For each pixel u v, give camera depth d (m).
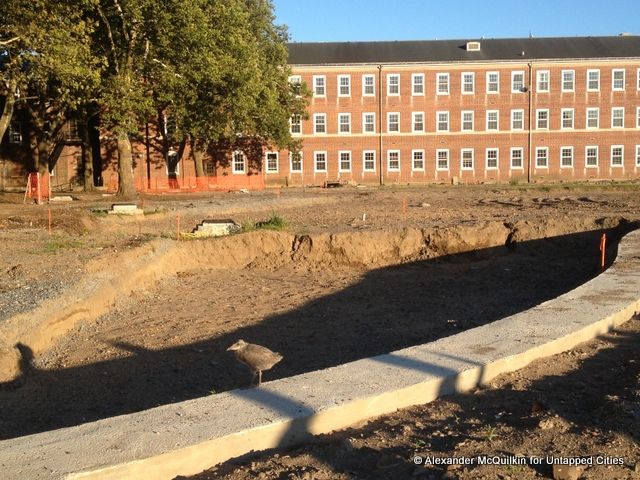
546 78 62.97
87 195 45.69
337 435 6.12
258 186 61.06
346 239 23.09
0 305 12.58
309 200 39.03
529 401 6.93
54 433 5.73
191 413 6.13
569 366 8.21
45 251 18.77
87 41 28.98
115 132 37.25
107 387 10.26
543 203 36.19
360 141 63.72
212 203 36.28
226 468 5.41
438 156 63.84
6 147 58.16
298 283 19.56
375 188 56.66
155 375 10.85
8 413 9.07
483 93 63.22
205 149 58.84
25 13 26.27
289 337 13.29
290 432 5.99
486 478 4.93
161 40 34.84
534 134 63.38
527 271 20.94
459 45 66.38
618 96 63.03
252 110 45.31
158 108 45.66
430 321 14.62
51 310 12.85
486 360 7.81
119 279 16.83
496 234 24.38
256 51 43.50
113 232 24.27
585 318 9.86
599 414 6.21
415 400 6.96
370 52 65.19
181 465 5.39
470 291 18.20
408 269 21.92
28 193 40.22
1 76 29.45
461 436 5.91
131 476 5.16
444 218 28.53
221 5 37.09
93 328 13.81
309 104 59.78
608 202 36.03
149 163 59.84
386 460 5.33
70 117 47.44
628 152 63.50
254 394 6.64
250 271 21.52
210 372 10.98
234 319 14.84
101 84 34.75
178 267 21.27
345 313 15.56
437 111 63.44
